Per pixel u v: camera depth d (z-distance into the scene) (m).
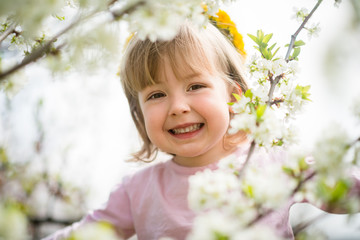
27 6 0.59
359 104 0.70
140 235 1.75
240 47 1.84
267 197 0.68
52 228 2.53
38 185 2.49
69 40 0.67
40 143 2.51
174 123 1.51
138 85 1.61
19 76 0.89
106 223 0.58
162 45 1.56
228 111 1.58
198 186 0.71
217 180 0.72
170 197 1.71
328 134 0.68
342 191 0.68
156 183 1.77
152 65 1.56
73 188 2.62
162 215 1.67
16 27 0.94
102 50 0.67
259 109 0.88
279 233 1.43
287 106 1.16
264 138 0.87
